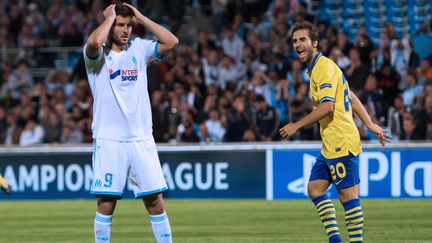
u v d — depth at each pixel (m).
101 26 19.88
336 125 21.28
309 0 63.38
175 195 45.25
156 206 21.12
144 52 20.77
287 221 34.38
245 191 44.41
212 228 32.38
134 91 20.56
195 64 54.66
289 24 58.00
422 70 50.19
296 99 46.88
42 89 56.88
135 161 20.59
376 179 42.22
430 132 45.06
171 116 50.03
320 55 21.50
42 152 46.38
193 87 51.81
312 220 34.56
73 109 52.06
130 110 20.48
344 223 32.47
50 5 69.31
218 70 53.84
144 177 20.64
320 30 54.91
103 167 20.48
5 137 53.88
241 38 58.28
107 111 20.50
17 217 37.91
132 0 64.50
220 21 61.78
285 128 21.06
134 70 20.56
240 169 44.44
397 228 31.17
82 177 46.00
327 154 21.47
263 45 57.03
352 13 63.84
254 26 58.38
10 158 46.75
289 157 43.78
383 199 42.12
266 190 44.12
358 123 45.44
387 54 51.03
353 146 21.30
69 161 46.12
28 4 69.75
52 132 52.44
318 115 20.77
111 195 20.58
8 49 65.06
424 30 54.81
